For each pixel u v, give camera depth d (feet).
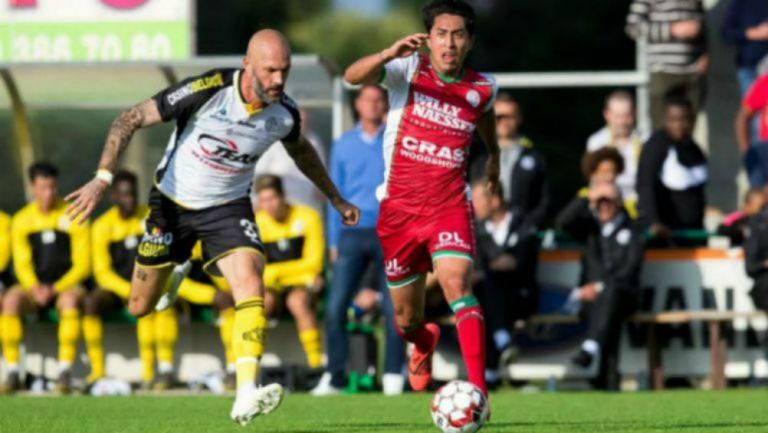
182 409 134.92
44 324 179.11
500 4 358.02
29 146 185.37
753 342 173.37
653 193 172.04
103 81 179.22
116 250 173.88
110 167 98.99
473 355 98.32
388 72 104.17
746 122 193.77
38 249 173.88
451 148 103.86
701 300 173.06
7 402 147.84
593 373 170.81
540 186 169.37
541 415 122.83
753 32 206.80
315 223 170.50
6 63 173.88
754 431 102.12
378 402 143.74
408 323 109.09
